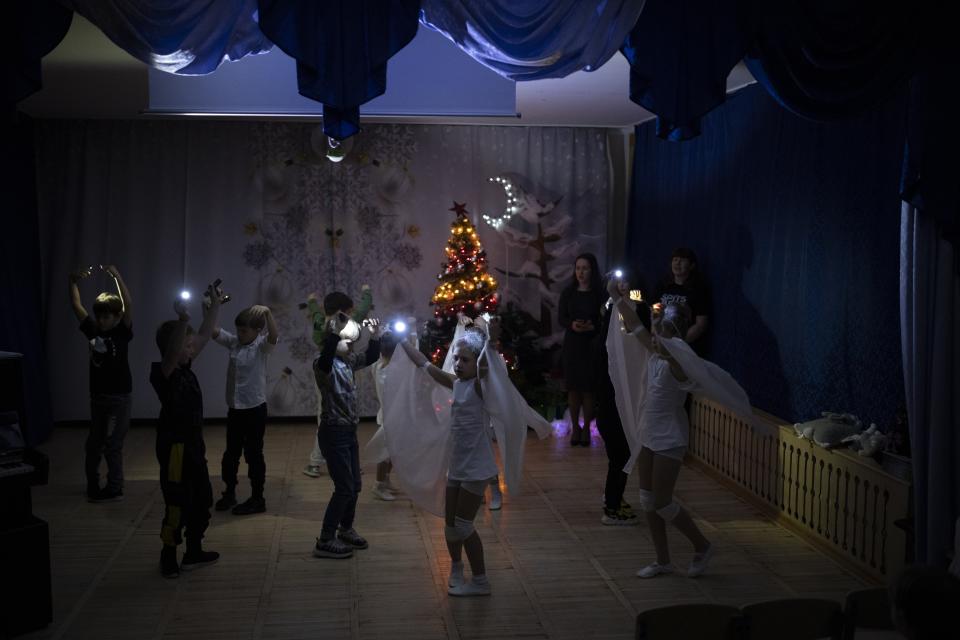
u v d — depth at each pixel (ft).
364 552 18.92
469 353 16.42
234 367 21.38
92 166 30.07
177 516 17.25
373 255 31.53
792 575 17.71
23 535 14.82
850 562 18.10
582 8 14.20
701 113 14.49
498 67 14.38
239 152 30.73
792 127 21.31
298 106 20.74
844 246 19.20
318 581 17.28
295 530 20.30
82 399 30.37
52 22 13.32
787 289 21.74
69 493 23.12
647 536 20.12
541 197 32.30
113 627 15.14
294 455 27.30
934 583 7.42
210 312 18.03
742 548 19.31
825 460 18.99
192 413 17.52
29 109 27.40
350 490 18.61
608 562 18.45
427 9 14.02
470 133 31.81
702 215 26.50
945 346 15.39
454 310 29.01
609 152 32.99
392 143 31.42
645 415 17.60
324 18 13.52
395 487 23.79
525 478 24.93
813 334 20.58
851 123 18.80
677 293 26.14
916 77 14.98
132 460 26.63
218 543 19.39
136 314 30.58
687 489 24.00
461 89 19.65
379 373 22.07
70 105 26.48
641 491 17.94
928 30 14.76
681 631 10.02
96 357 22.25
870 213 18.22
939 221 14.97
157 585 17.03
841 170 19.25
